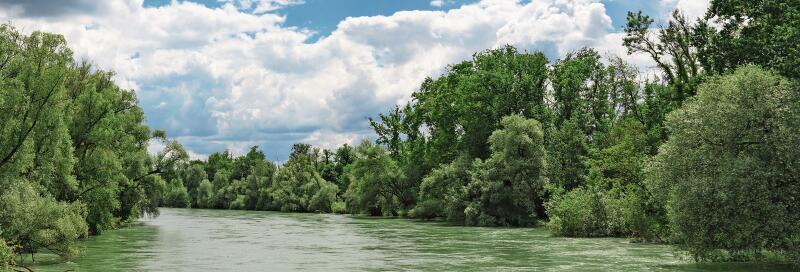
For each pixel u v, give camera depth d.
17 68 32.81
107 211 48.72
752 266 25.59
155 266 29.00
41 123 33.75
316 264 30.00
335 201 115.31
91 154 45.03
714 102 24.97
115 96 48.50
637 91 53.19
